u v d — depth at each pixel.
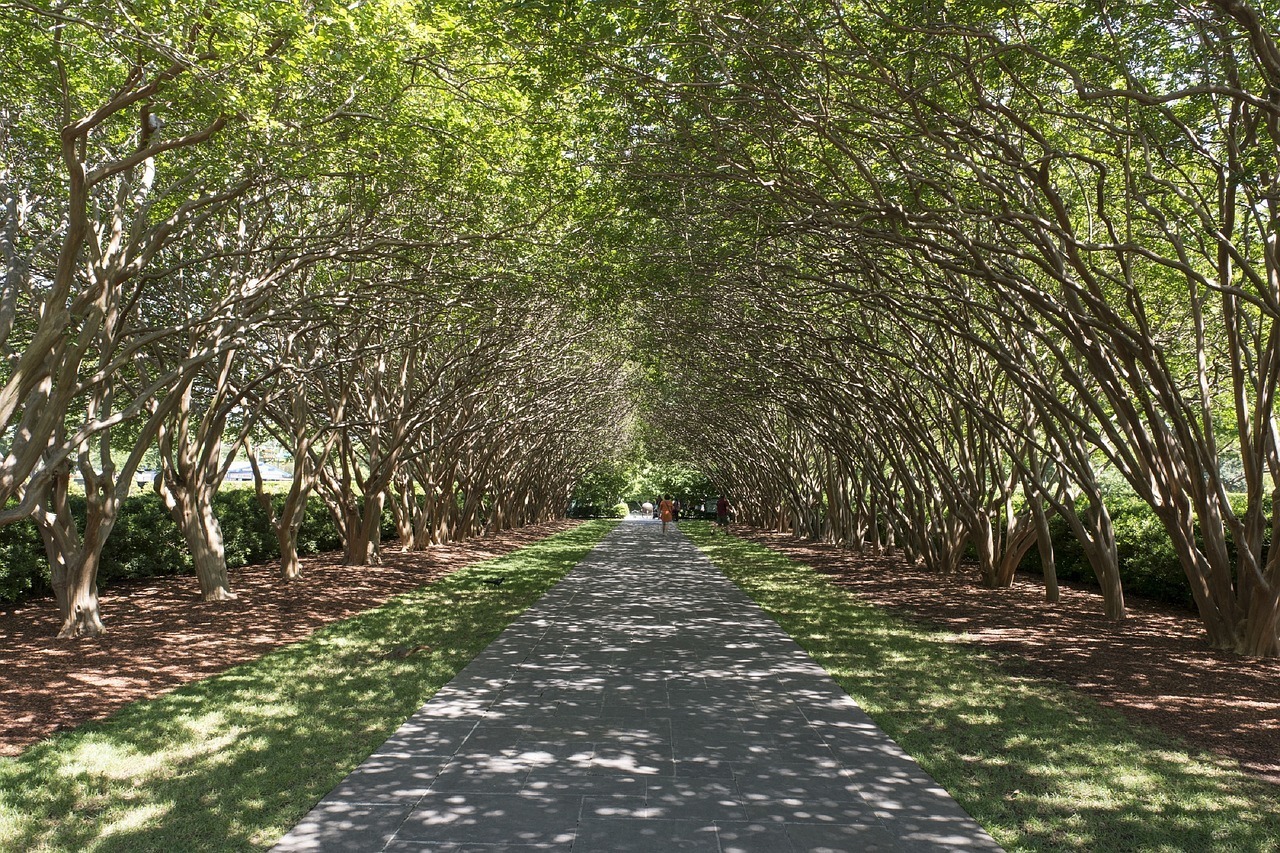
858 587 16.09
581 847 4.20
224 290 13.27
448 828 4.43
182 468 13.04
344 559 19.62
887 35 8.45
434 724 6.41
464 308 16.08
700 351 22.33
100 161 9.87
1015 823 4.55
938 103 9.13
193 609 12.30
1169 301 13.79
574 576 18.03
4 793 4.86
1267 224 9.43
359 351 15.88
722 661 8.93
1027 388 11.98
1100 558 12.09
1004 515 16.80
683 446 52.09
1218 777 5.28
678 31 8.80
